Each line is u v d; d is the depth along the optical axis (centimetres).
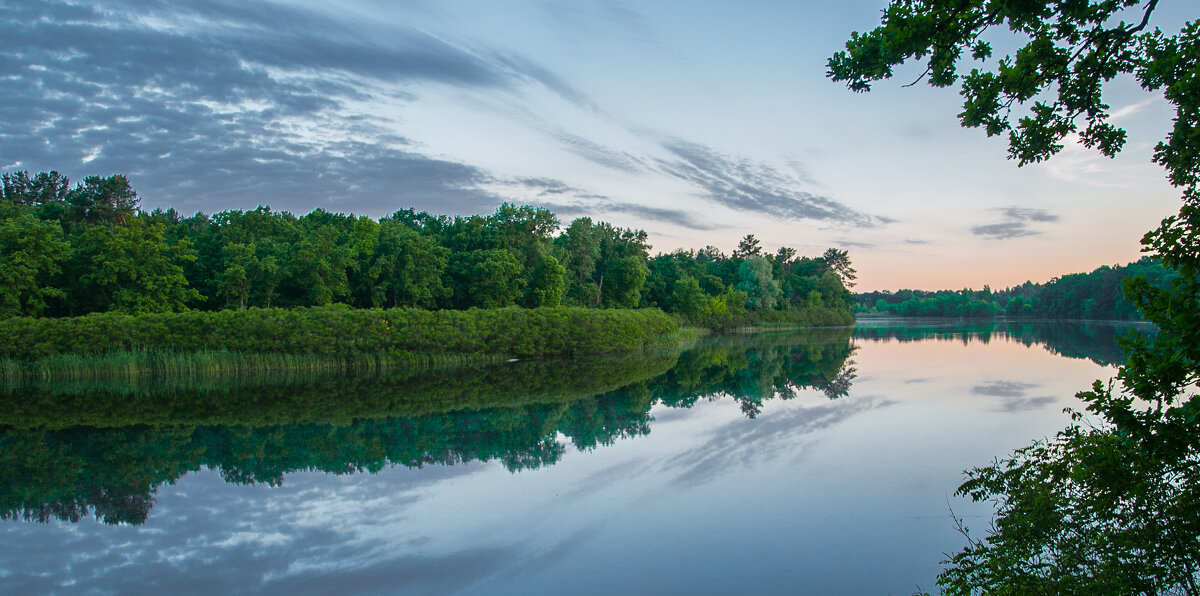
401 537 1148
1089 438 662
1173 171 601
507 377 3609
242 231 5828
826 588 909
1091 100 613
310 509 1314
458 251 6938
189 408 2589
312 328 4066
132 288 4691
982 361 3953
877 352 4956
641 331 5766
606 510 1259
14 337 3591
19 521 1273
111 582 990
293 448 1861
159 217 6462
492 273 6219
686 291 8662
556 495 1362
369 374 3784
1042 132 635
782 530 1130
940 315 17738
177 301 4788
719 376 3500
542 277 6650
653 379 3434
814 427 1992
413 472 1573
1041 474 739
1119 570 604
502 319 4722
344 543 1127
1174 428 501
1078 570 644
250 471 1612
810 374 3497
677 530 1143
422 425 2173
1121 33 586
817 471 1486
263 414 2433
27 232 4406
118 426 2222
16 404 2722
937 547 1041
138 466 1683
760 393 2794
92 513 1315
